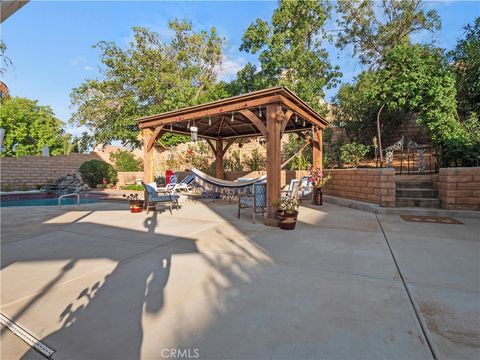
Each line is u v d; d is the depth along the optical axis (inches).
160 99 605.3
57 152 834.8
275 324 69.3
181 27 644.1
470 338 62.1
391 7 469.4
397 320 69.8
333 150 424.2
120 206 315.6
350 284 92.1
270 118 198.4
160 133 314.0
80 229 187.3
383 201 238.4
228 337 64.4
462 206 211.0
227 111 224.8
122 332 67.6
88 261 121.0
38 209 287.0
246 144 522.0
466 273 100.1
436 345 59.8
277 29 461.1
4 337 67.1
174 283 95.9
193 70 636.7
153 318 73.6
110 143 659.4
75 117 582.6
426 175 254.2
